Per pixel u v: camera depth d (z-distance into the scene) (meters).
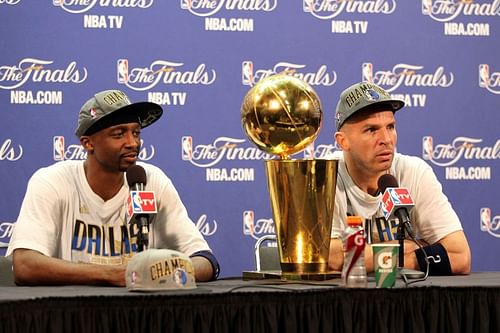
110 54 7.11
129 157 4.69
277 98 4.07
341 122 5.04
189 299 3.35
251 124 4.10
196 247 4.79
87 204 4.79
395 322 3.51
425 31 7.55
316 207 4.01
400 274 4.20
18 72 6.99
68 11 7.06
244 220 7.32
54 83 7.04
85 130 4.68
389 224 5.12
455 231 5.04
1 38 6.97
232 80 7.30
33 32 7.01
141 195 4.12
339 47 7.44
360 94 4.98
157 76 7.18
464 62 7.61
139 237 4.09
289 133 4.07
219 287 3.79
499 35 7.65
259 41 7.33
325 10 7.42
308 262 4.02
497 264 7.59
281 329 3.43
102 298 3.29
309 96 4.10
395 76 7.52
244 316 3.39
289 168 4.01
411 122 7.54
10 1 6.99
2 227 6.97
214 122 7.27
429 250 4.70
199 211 7.25
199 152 7.25
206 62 7.25
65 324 3.25
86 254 4.75
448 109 7.58
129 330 3.30
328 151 7.40
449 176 7.58
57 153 7.05
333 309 3.47
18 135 6.99
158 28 7.18
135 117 4.71
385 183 4.42
